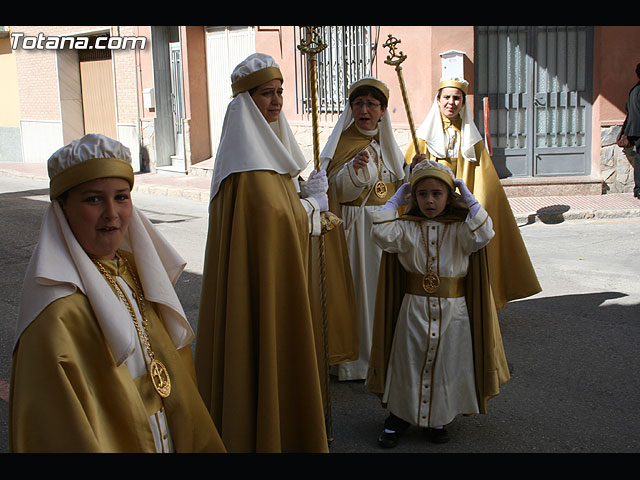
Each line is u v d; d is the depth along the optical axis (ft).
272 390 9.79
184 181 45.47
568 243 27.02
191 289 22.31
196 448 7.00
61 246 6.15
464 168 17.92
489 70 34.63
